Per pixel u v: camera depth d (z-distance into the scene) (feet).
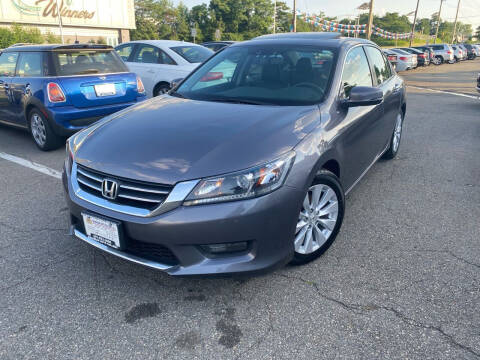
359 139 11.07
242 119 8.91
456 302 8.17
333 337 7.28
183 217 7.20
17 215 12.10
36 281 8.93
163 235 7.30
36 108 18.13
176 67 26.68
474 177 15.46
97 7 140.05
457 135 22.44
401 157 18.12
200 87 11.62
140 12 233.35
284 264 8.23
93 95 18.63
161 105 10.50
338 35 12.81
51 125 17.87
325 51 11.41
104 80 18.97
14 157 18.02
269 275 9.10
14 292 8.55
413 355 6.86
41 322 7.70
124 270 9.36
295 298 8.34
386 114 14.05
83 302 8.27
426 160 17.65
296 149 8.08
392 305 8.09
